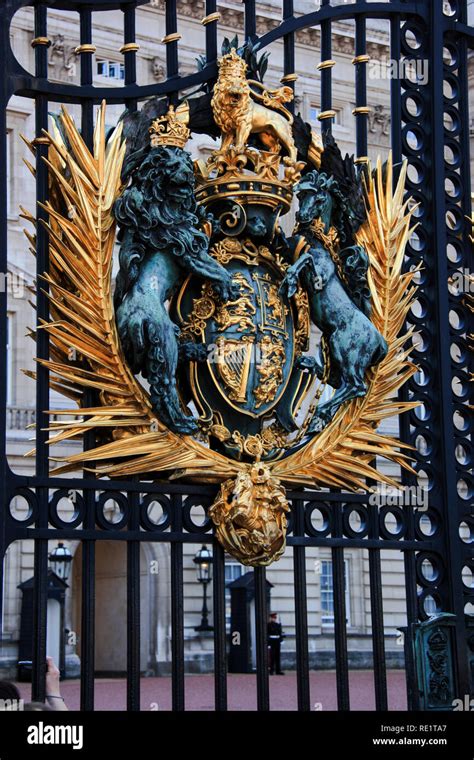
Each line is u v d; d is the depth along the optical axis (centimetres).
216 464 444
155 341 429
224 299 450
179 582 438
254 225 460
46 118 442
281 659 1478
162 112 455
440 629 495
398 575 1535
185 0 1134
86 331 428
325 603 1564
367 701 1108
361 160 511
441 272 524
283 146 477
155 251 441
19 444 1202
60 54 1143
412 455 507
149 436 433
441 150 534
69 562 1305
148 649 1504
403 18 538
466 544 511
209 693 1213
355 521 1306
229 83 460
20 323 1196
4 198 420
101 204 435
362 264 493
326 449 471
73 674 1412
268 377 453
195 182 462
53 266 433
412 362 508
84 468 427
